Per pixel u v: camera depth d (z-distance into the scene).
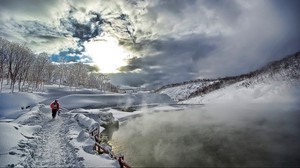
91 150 14.25
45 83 112.56
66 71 134.62
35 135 18.06
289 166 18.52
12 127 16.61
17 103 52.56
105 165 11.57
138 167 17.47
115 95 91.75
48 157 13.16
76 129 21.50
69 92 96.12
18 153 12.62
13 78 70.38
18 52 75.62
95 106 74.69
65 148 14.89
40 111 34.03
